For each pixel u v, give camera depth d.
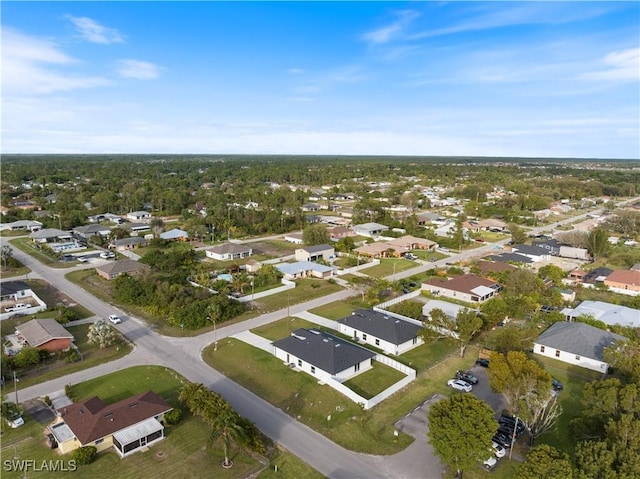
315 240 120.00
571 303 78.31
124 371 53.09
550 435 41.34
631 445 31.81
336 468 36.59
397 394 48.38
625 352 47.22
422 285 84.44
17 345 59.34
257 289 84.38
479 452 33.16
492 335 61.53
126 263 94.19
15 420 42.19
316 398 47.22
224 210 154.88
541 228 155.38
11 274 93.19
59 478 35.06
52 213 156.75
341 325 65.00
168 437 40.56
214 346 60.09
